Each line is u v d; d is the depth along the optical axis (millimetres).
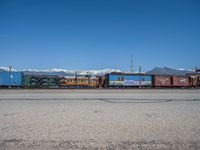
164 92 36469
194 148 7105
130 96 27391
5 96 26953
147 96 27531
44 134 8781
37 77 61344
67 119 11695
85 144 7566
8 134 8750
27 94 30453
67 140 8008
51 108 16000
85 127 9922
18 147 7234
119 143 7660
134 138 8234
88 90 41656
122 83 64375
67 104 18609
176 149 7027
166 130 9367
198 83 73062
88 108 16016
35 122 10953
